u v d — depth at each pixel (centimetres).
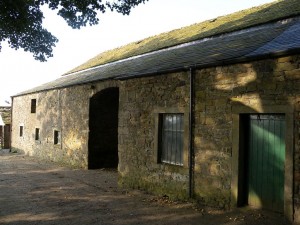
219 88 757
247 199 718
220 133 753
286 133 624
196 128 810
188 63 850
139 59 1462
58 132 1777
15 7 879
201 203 789
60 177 1254
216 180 758
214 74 770
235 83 722
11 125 2505
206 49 1005
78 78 1736
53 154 1783
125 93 1046
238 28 1099
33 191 991
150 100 947
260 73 673
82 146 1509
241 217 664
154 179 925
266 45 730
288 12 1002
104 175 1298
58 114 1739
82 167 1501
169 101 884
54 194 948
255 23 1054
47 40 1041
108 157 1520
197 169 804
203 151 791
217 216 691
